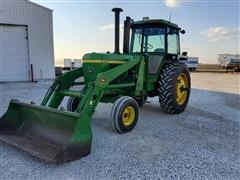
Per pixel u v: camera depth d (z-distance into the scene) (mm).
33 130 3377
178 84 5152
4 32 11055
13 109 3635
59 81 4051
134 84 4293
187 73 5316
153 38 5031
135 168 2607
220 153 3041
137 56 4344
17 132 3447
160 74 4945
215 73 23000
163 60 4984
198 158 2883
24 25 11438
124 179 2385
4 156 2857
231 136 3697
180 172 2539
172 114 5035
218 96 7812
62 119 3053
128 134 3717
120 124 3658
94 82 3342
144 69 4516
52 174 2459
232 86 10992
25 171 2510
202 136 3676
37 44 11852
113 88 3896
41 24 11867
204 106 6062
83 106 3203
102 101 4168
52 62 12375
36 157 2830
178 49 5523
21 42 11477
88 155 2883
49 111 3109
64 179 2367
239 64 24562
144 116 4852
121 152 3016
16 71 11492
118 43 4293
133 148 3152
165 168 2619
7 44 11172
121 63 3986
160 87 4809
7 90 8344
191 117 4844
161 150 3105
